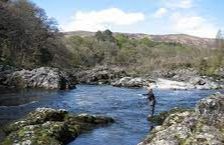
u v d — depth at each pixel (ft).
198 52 554.87
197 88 245.04
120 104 145.38
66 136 79.25
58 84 206.39
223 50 476.95
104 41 616.39
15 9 328.08
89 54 517.14
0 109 123.65
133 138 82.74
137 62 565.94
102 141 79.46
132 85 243.60
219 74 394.52
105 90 213.66
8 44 302.86
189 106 142.51
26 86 207.21
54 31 390.01
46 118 89.86
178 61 504.02
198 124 59.41
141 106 139.95
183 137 56.75
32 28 340.18
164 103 152.76
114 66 488.44
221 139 55.06
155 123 101.81
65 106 135.95
